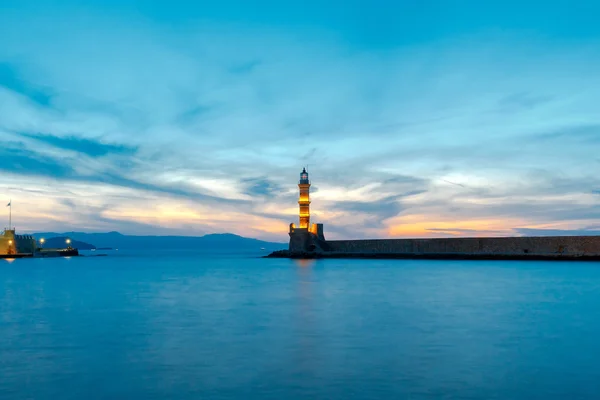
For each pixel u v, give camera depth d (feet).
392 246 375.45
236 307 112.57
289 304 117.50
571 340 74.18
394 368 58.90
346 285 165.17
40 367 60.08
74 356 65.46
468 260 335.26
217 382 53.98
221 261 412.98
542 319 93.20
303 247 402.93
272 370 58.34
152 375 56.65
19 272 260.62
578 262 288.71
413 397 48.96
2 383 53.88
